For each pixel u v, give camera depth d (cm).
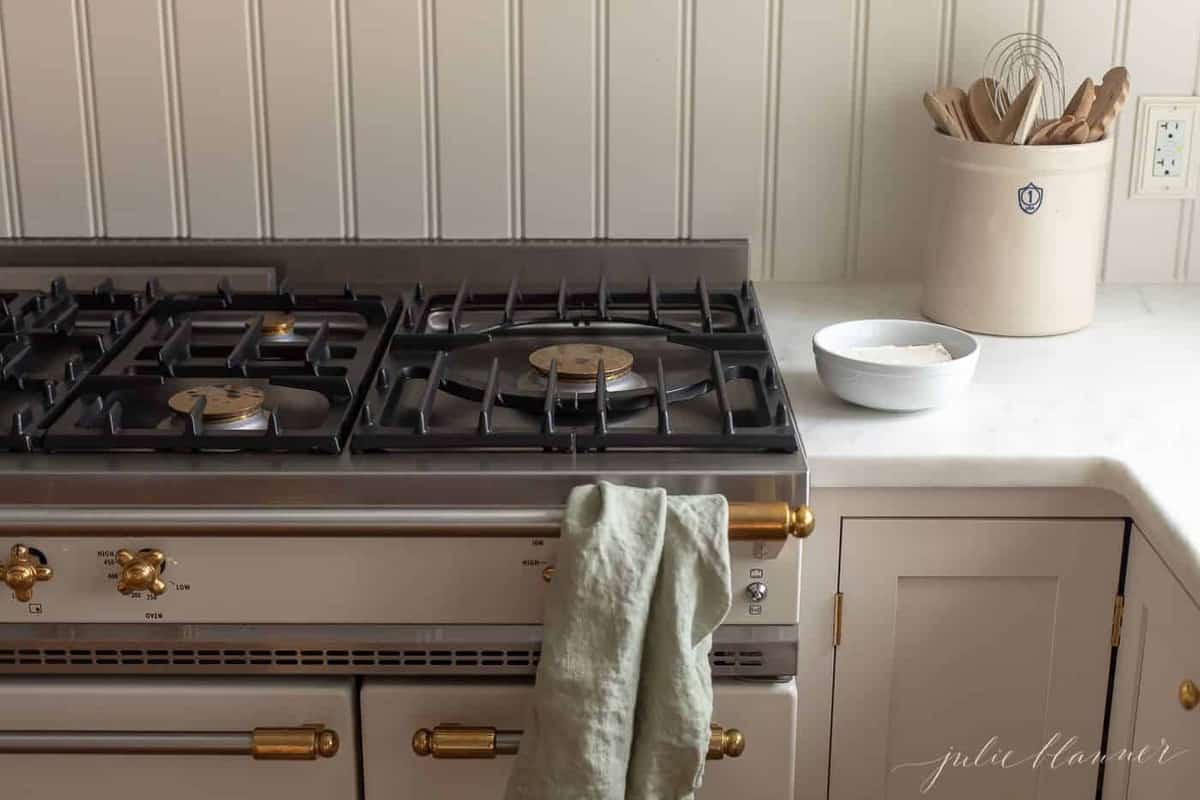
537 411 150
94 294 178
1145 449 144
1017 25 189
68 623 140
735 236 196
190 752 140
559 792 129
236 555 138
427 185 194
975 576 150
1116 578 149
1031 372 166
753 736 142
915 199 195
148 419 151
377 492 135
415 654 141
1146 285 198
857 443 146
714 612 131
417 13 188
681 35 189
